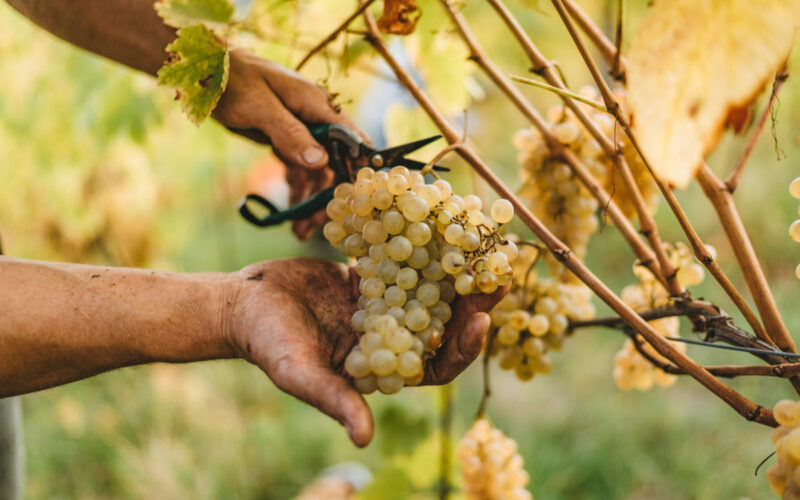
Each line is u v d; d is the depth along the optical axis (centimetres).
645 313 73
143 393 224
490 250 67
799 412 61
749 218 246
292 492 191
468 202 68
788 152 245
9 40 152
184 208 236
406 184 65
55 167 173
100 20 89
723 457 177
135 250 205
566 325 79
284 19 94
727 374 67
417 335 64
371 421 59
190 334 69
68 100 157
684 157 54
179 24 74
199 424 216
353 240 69
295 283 72
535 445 193
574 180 79
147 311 69
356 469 187
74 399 220
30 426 208
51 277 70
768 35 51
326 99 86
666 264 72
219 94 72
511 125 251
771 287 223
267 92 83
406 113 106
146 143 147
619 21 69
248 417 221
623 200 81
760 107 91
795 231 64
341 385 60
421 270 66
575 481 181
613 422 197
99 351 69
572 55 180
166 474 194
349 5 102
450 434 107
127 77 138
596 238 280
